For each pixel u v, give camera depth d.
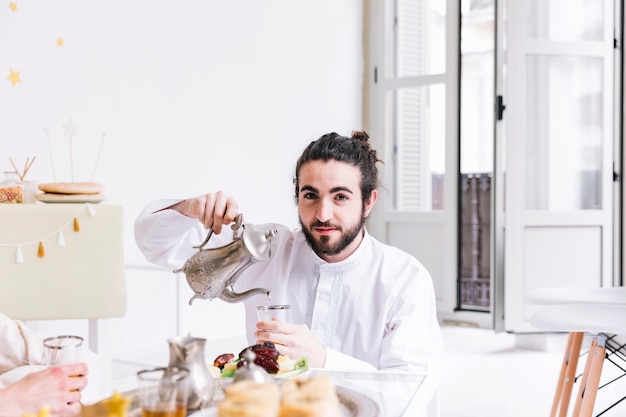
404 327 1.37
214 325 3.68
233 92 3.81
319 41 4.52
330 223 1.33
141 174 3.26
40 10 2.79
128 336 3.19
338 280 1.44
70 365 1.04
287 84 4.23
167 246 1.51
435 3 4.74
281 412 0.71
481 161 5.20
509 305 3.91
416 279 1.44
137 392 0.91
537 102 4.02
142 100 3.26
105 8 3.06
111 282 2.22
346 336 1.44
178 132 3.46
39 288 2.15
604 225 4.02
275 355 1.04
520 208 3.93
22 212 2.12
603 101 4.03
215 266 1.12
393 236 4.93
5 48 2.67
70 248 2.17
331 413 0.71
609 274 4.02
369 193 1.38
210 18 3.65
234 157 3.82
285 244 1.54
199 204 1.34
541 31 4.04
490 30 5.03
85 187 2.21
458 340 4.11
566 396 2.22
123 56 3.16
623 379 3.08
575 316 1.92
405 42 4.88
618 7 4.03
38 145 2.79
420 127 4.82
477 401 2.83
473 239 5.44
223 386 0.91
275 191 4.13
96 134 3.04
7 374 1.24
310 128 4.45
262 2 4.02
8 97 2.68
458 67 4.63
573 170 4.07
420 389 1.00
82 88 2.97
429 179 4.82
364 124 5.05
